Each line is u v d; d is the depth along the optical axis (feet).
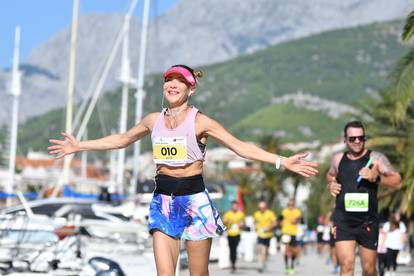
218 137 40.11
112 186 208.13
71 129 212.64
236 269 146.20
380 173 54.65
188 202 40.68
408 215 207.21
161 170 41.04
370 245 54.60
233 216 132.87
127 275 69.51
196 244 40.93
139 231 83.76
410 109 198.90
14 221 72.43
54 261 70.23
